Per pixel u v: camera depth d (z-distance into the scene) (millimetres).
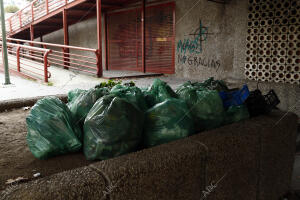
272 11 6352
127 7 11984
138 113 2105
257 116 2943
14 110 3936
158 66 10945
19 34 18453
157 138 2195
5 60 8039
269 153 2660
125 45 12453
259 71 6762
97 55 9242
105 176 1562
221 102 2652
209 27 8828
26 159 2127
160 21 10617
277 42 6359
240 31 7074
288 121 2889
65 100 4328
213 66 8852
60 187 1433
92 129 2018
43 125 2057
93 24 14117
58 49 17734
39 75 9688
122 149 2012
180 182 1899
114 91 2564
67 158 2129
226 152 2176
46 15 13781
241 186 2434
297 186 3576
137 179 1660
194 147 2020
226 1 8133
